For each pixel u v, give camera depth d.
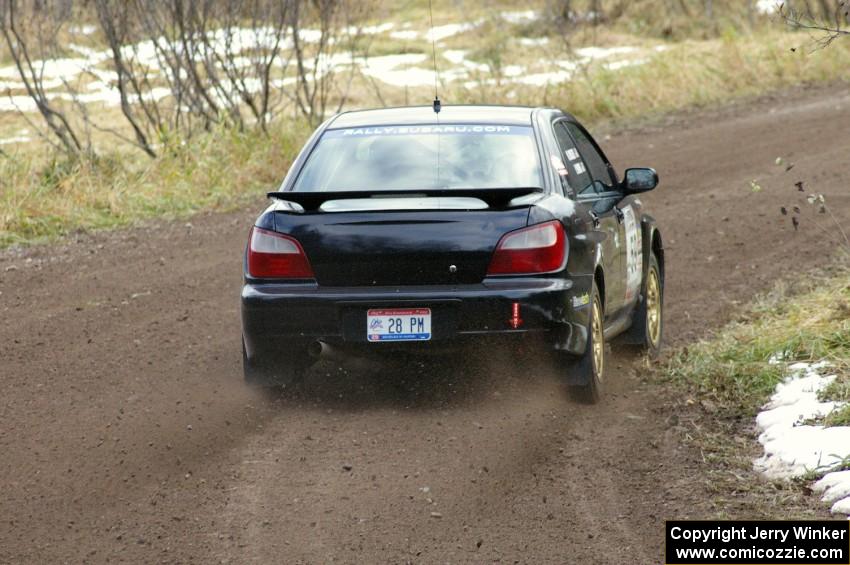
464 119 17.69
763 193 36.19
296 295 15.89
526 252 15.62
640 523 12.42
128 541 12.09
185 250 30.58
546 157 16.94
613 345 19.83
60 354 20.44
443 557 11.61
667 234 31.50
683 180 39.44
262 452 14.84
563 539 12.03
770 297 22.75
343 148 17.34
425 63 69.12
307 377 18.19
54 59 42.28
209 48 47.88
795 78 62.12
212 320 23.00
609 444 15.05
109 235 32.69
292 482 13.77
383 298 15.66
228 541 12.05
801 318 19.59
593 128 51.44
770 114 53.03
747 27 69.62
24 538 12.19
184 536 12.21
